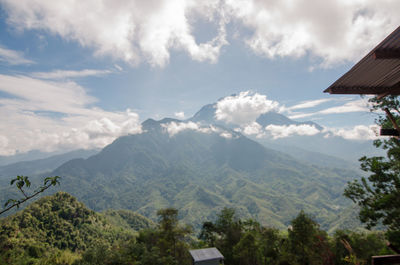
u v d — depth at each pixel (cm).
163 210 4041
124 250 3859
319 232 3116
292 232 3197
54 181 401
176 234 3953
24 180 387
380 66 562
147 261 3161
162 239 3997
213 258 3045
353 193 1920
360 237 2956
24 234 10712
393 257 577
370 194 1836
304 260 3022
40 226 11806
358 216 1838
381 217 1655
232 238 4531
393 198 1527
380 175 1741
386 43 494
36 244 10100
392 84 649
